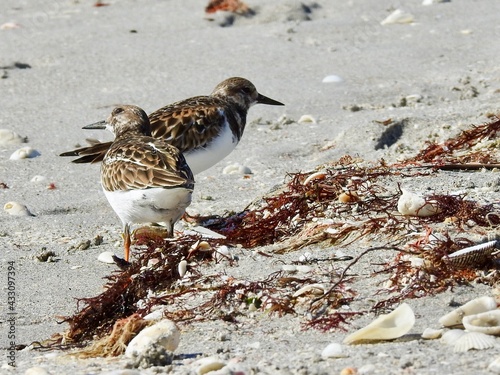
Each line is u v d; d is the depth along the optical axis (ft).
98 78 68.39
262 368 26.03
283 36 74.64
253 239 40.73
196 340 30.01
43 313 35.94
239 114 53.26
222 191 49.26
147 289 35.78
